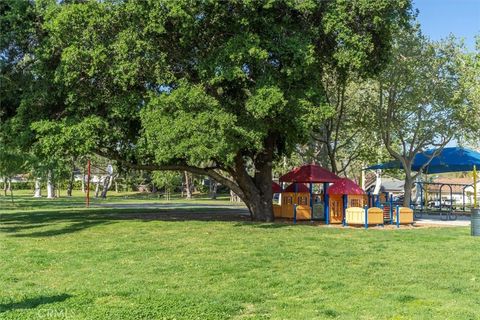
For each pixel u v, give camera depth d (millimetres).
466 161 27594
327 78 27125
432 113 26047
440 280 9719
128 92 19484
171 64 19875
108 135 19688
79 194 76500
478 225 17453
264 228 19297
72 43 18797
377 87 26703
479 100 25281
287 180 24406
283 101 17625
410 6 20016
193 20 17953
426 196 37062
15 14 20109
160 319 7027
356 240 15875
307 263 11531
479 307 7727
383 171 39781
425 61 25062
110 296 8344
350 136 32531
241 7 18234
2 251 13406
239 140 17984
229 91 19984
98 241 15375
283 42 18531
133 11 18125
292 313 7371
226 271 10539
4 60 20516
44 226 20109
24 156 32812
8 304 7781
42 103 20438
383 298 8289
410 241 15812
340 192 21891
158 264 11312
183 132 17266
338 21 18781
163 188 80938
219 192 83062
